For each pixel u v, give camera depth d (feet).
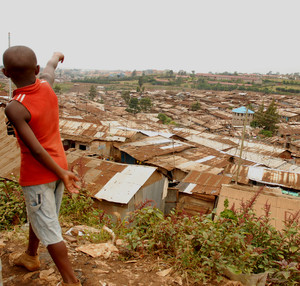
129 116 162.50
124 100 267.59
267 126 152.25
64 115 97.04
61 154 5.84
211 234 8.82
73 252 9.12
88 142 59.72
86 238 10.89
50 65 6.88
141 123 112.06
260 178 50.24
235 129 155.12
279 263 8.54
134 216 11.80
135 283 7.74
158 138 71.15
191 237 8.83
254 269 8.95
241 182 48.62
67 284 5.99
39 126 5.27
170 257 9.34
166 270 8.49
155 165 52.24
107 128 66.03
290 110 211.20
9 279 7.22
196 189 38.63
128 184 30.96
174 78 508.94
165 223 10.07
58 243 5.89
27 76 5.15
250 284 8.27
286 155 81.51
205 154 63.31
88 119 91.09
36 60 5.31
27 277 7.34
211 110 217.97
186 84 463.01
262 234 9.75
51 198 5.83
